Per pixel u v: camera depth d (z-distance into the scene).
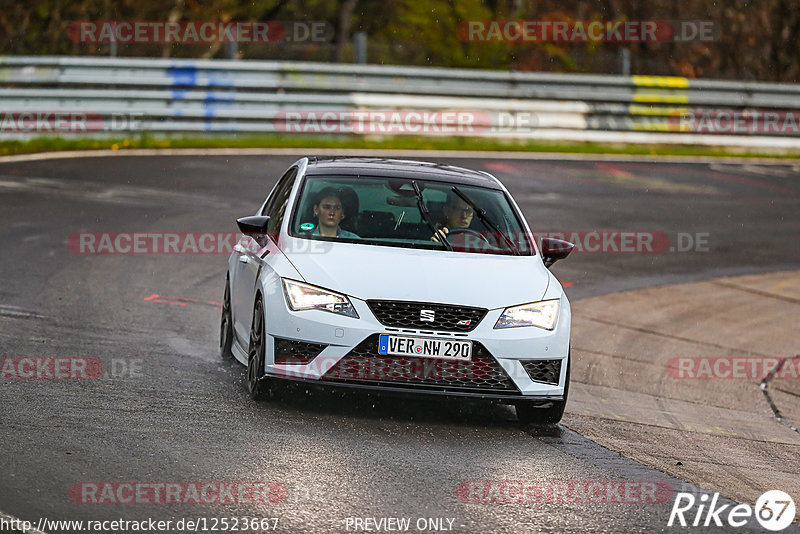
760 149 80.44
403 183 25.53
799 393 31.33
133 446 18.64
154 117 67.12
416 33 102.00
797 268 48.41
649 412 26.97
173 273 38.16
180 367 25.62
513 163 67.31
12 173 54.38
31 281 34.75
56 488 16.14
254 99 69.19
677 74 108.75
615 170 68.19
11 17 89.44
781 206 61.62
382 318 21.73
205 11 96.06
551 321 22.55
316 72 71.69
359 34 75.69
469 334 21.75
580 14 110.19
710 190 64.38
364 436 20.62
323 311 21.72
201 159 61.75
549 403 22.48
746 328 38.25
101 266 38.00
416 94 73.88
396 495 17.03
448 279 22.47
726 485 20.05
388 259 22.92
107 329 29.45
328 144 69.75
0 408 20.55
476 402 24.77
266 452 18.88
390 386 21.67
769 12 110.06
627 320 37.81
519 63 102.94
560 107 75.94
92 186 52.34
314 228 24.05
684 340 35.94
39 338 27.53
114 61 66.62
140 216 46.72
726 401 29.56
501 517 16.33
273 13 101.50
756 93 81.12
